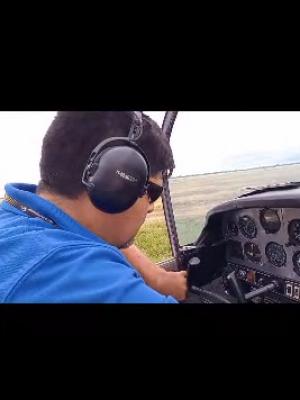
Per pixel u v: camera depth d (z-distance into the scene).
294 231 1.79
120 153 0.65
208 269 2.17
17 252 0.59
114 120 0.68
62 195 0.70
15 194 0.71
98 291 0.53
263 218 1.92
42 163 0.70
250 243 2.06
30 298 0.53
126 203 0.68
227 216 2.12
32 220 0.66
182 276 1.53
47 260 0.56
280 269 1.92
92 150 0.67
